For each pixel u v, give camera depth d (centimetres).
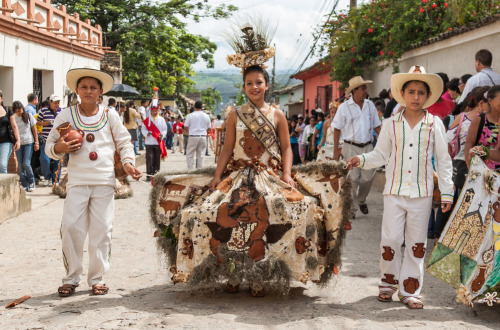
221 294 497
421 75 466
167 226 484
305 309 456
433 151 474
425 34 1387
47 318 433
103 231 495
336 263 488
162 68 4138
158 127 1426
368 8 1605
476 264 445
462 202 469
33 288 518
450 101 784
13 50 1450
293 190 473
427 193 467
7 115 1019
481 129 531
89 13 3528
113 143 505
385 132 486
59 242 714
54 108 1231
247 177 477
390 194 473
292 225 457
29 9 1533
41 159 1230
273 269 451
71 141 475
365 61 1709
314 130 1512
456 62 1201
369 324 420
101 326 415
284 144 499
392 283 480
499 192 444
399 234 473
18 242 714
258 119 493
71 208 485
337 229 482
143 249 674
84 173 488
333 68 1841
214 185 487
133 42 3625
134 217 898
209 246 459
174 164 2036
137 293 501
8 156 1028
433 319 435
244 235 455
